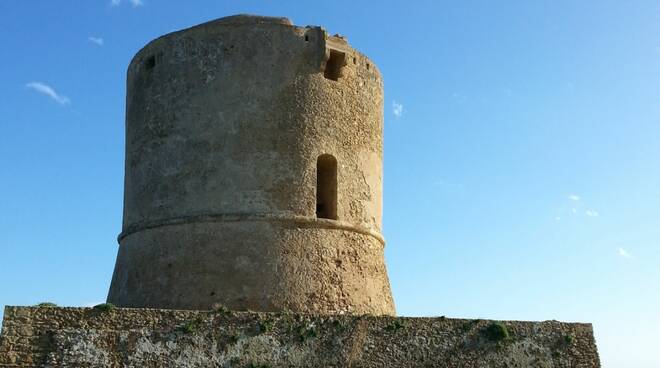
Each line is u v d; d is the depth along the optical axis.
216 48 18.89
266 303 17.44
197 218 18.09
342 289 18.20
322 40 19.20
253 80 18.67
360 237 19.05
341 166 19.00
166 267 18.08
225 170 18.27
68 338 15.05
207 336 15.90
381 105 20.75
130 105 20.09
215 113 18.56
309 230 18.27
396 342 17.20
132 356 15.36
